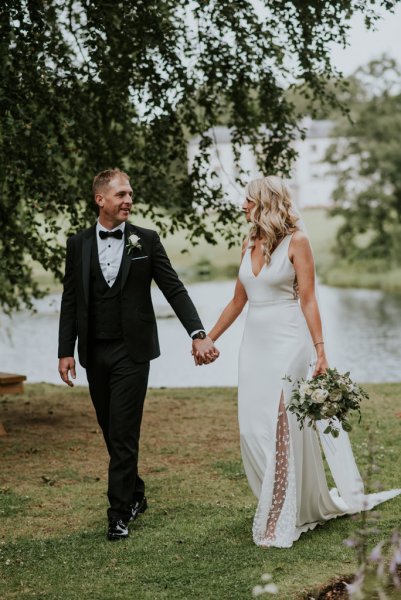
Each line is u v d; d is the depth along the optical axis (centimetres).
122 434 430
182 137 845
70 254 445
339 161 4544
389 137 4428
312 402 382
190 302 446
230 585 352
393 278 4122
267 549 398
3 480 552
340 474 446
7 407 841
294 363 416
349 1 765
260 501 405
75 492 521
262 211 417
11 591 357
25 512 479
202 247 4956
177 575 367
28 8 675
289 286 420
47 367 1450
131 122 853
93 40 726
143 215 848
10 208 791
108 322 434
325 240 5316
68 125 742
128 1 748
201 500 495
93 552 405
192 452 623
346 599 335
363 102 4419
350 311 2583
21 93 677
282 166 877
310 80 854
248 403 422
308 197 8750
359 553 296
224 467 572
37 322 2156
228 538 419
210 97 850
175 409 815
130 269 434
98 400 448
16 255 842
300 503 418
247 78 838
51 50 730
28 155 707
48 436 692
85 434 700
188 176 851
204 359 438
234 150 884
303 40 810
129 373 431
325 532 422
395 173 4391
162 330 1936
